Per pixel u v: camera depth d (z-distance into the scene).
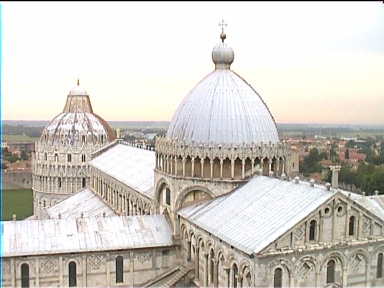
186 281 72.75
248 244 58.38
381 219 61.69
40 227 77.19
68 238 76.06
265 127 78.75
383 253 62.34
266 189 69.06
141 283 78.25
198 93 81.69
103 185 142.25
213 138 75.69
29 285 72.19
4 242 72.50
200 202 76.88
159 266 79.06
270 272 56.22
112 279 76.69
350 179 120.75
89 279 75.44
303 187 63.78
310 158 156.62
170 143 79.81
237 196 71.88
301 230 57.47
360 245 60.38
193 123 78.19
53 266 73.31
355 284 61.06
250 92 81.94
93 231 78.56
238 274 59.94
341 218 59.44
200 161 75.88
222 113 77.31
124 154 151.50
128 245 77.06
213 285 67.06
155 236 79.88
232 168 74.69
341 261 59.75
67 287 74.25
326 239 58.69
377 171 117.62
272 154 76.75
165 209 84.56
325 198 58.44
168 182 80.75
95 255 75.50
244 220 64.44
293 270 57.06
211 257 67.88
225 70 83.69
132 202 109.62
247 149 74.88
